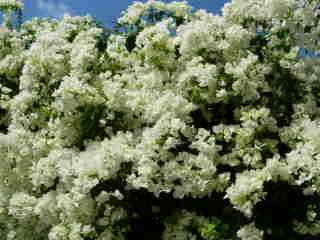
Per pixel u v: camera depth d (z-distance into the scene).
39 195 8.99
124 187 7.79
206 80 7.85
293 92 8.40
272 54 8.36
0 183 9.05
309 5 8.34
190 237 7.75
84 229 7.68
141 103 8.22
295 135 7.86
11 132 8.96
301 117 8.16
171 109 7.77
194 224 7.79
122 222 7.86
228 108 8.23
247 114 7.71
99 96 8.25
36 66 9.04
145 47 8.36
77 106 8.16
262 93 8.30
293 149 7.88
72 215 7.85
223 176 7.63
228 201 7.92
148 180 7.44
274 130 7.85
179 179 7.62
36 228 8.80
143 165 7.46
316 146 7.32
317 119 8.16
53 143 8.73
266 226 7.61
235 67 8.00
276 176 7.29
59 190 8.35
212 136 7.84
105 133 8.48
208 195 7.75
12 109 9.37
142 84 8.62
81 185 7.49
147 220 8.25
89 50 8.80
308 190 7.29
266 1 8.28
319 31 8.46
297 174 7.34
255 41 8.53
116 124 8.46
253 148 7.64
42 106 9.03
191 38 8.18
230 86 8.00
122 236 7.83
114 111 8.33
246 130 7.67
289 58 8.22
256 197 7.07
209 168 7.50
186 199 8.09
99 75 8.78
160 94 8.26
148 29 8.35
